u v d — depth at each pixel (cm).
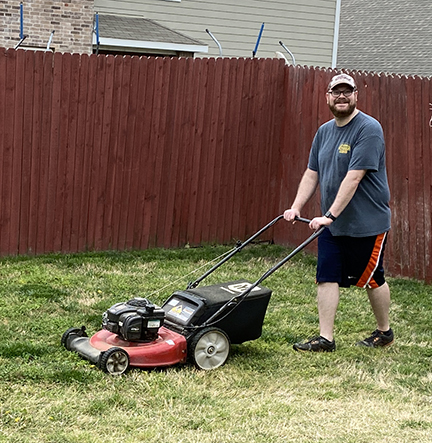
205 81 959
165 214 964
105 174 923
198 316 550
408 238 850
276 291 791
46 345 571
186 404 479
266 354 591
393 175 856
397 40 2462
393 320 709
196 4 1639
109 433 432
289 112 994
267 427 448
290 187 997
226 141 984
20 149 873
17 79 860
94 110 906
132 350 524
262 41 1705
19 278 784
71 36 1406
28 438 417
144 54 1555
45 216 899
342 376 550
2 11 1347
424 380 550
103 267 856
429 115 812
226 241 1005
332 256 599
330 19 1756
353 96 577
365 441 433
